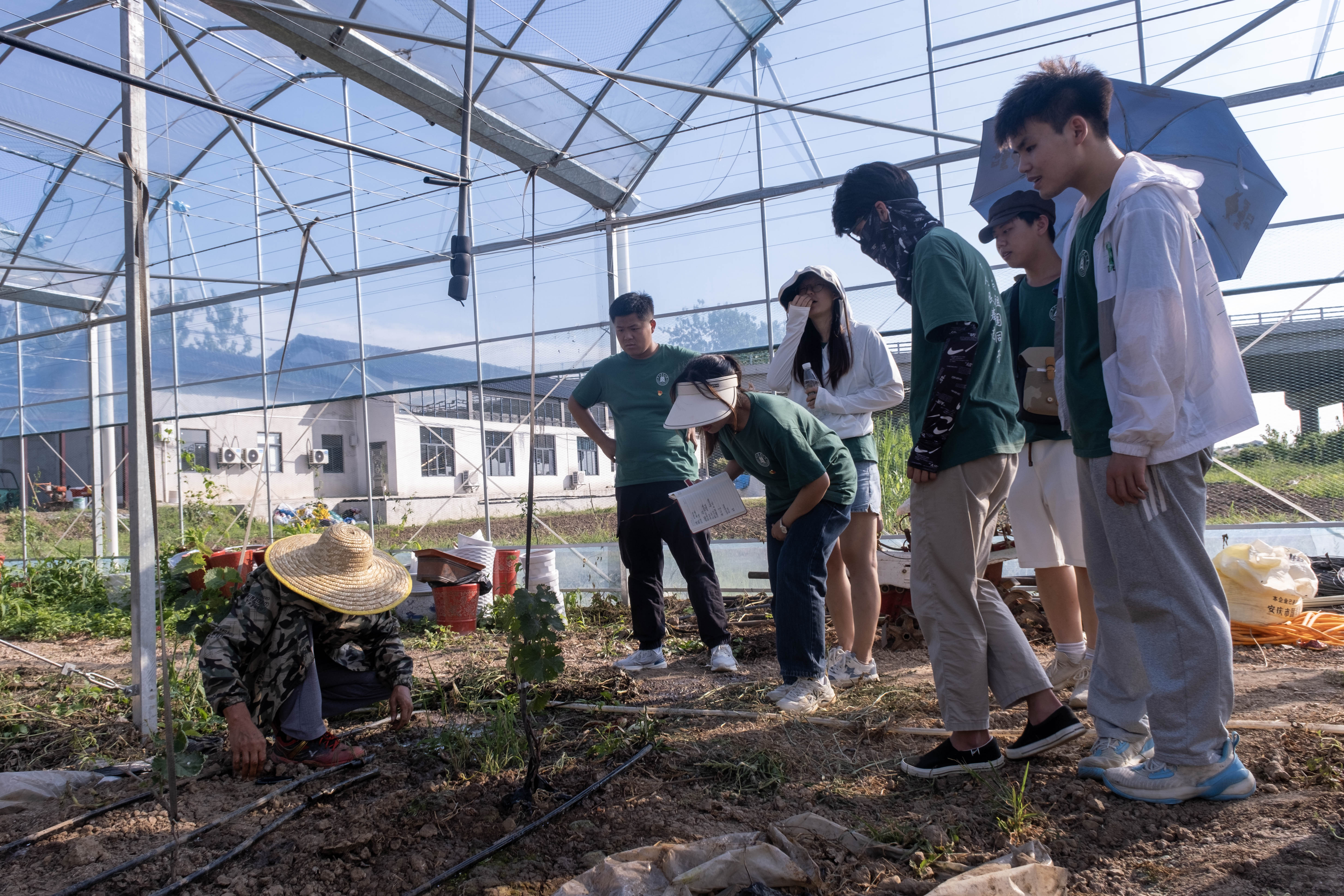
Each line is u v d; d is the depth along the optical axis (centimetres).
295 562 292
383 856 229
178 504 1047
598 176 750
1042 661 407
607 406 487
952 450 256
